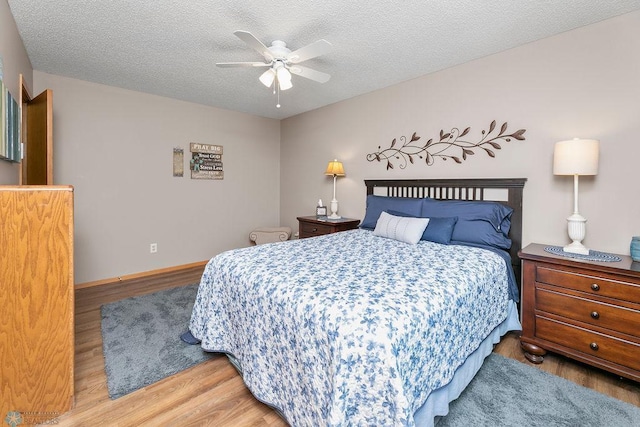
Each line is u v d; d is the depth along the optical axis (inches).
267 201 204.2
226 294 77.0
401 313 49.6
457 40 96.9
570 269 74.6
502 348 87.6
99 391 67.8
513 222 102.7
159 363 78.4
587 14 82.4
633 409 62.6
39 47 102.6
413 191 132.0
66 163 131.2
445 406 57.2
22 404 58.1
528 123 99.9
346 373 44.5
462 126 116.0
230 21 86.0
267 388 62.1
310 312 52.0
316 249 92.9
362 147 154.0
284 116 199.0
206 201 175.9
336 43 98.2
